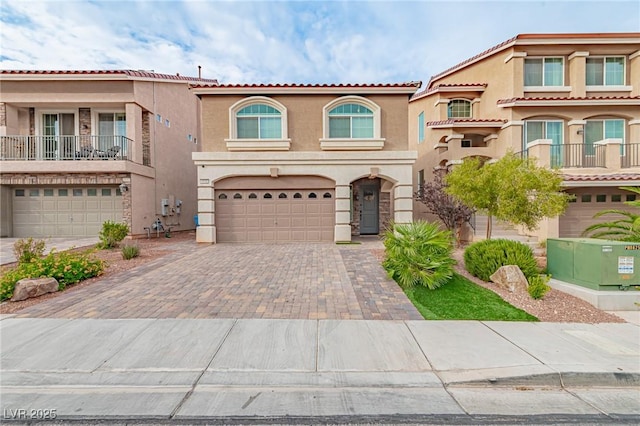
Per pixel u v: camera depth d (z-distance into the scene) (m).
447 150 16.52
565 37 15.13
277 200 13.61
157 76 16.58
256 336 4.64
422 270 6.98
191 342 4.46
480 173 8.36
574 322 5.18
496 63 16.36
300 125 13.38
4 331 4.77
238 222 13.57
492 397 3.41
